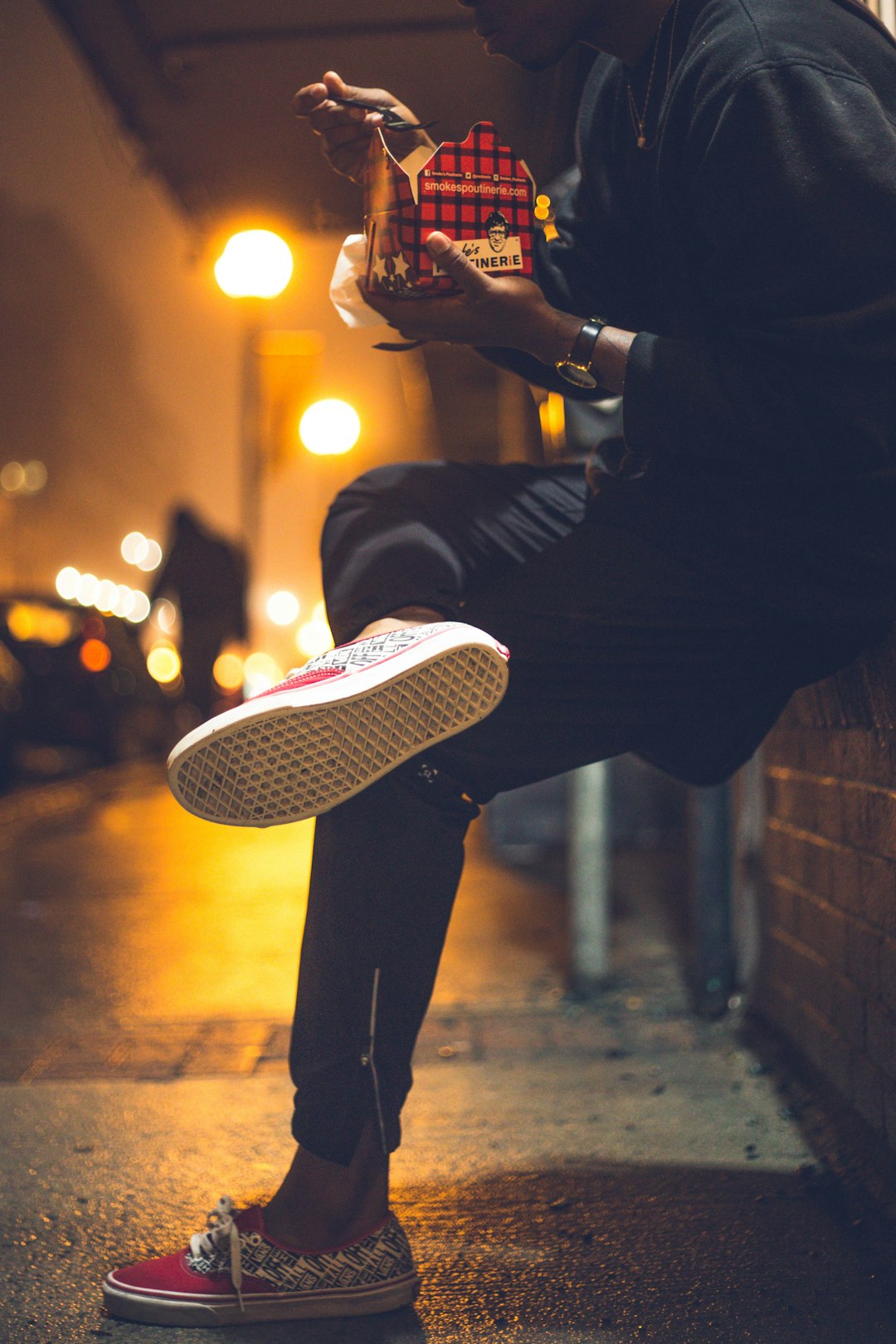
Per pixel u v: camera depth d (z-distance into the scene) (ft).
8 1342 5.12
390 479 6.03
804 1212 6.30
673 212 5.21
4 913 15.84
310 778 4.76
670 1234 6.08
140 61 12.75
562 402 10.82
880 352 4.56
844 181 4.57
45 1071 9.20
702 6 5.15
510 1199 6.57
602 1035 9.90
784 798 8.79
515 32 5.41
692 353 4.89
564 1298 5.43
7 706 33.81
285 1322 5.30
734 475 5.22
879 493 5.10
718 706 5.83
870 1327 5.10
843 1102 7.32
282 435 47.91
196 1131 7.80
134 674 43.14
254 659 94.38
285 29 12.11
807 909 8.11
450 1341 5.10
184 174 15.01
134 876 18.92
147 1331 5.23
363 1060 5.29
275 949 13.58
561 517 6.15
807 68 4.68
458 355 19.65
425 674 4.58
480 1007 10.83
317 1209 5.34
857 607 5.25
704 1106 8.02
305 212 16.21
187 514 42.96
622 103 5.77
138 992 11.69
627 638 5.42
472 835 22.72
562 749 5.51
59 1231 6.25
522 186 5.25
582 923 11.32
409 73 12.85
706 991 10.51
